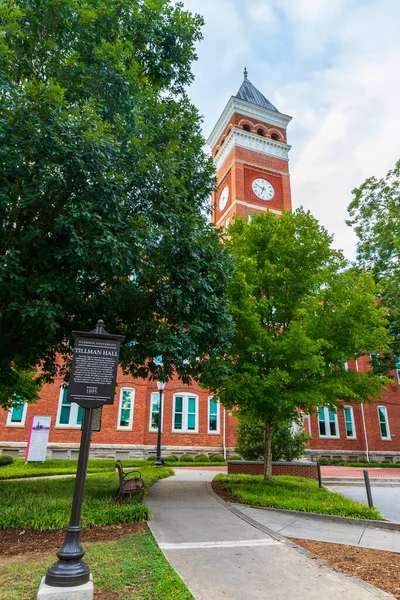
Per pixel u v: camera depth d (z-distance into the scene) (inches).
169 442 940.0
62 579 153.7
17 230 329.1
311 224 516.4
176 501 381.1
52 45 324.2
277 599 170.2
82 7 345.1
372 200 1005.2
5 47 278.2
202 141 450.9
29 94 276.8
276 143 1378.0
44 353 421.1
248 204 1264.8
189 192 418.9
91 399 183.9
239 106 1395.2
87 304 351.3
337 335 469.4
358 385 468.4
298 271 499.8
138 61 431.8
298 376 455.5
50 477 550.9
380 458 1074.7
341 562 223.5
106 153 297.0
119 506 305.3
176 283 347.3
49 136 275.0
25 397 576.7
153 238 319.6
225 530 279.1
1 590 168.6
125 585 173.0
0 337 343.0
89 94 337.7
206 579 188.2
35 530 266.2
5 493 357.7
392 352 877.2
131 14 402.9
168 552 224.2
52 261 310.8
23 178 292.2
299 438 716.0
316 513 342.0
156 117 387.9
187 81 470.6
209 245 373.7
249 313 443.5
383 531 307.0
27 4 320.8
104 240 277.4
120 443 887.7
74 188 294.4
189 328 349.4
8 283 284.5
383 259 970.1
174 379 989.8
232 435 987.3
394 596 177.6
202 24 463.5
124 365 453.4
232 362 471.2
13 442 820.0
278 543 252.2
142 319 362.3
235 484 473.7
